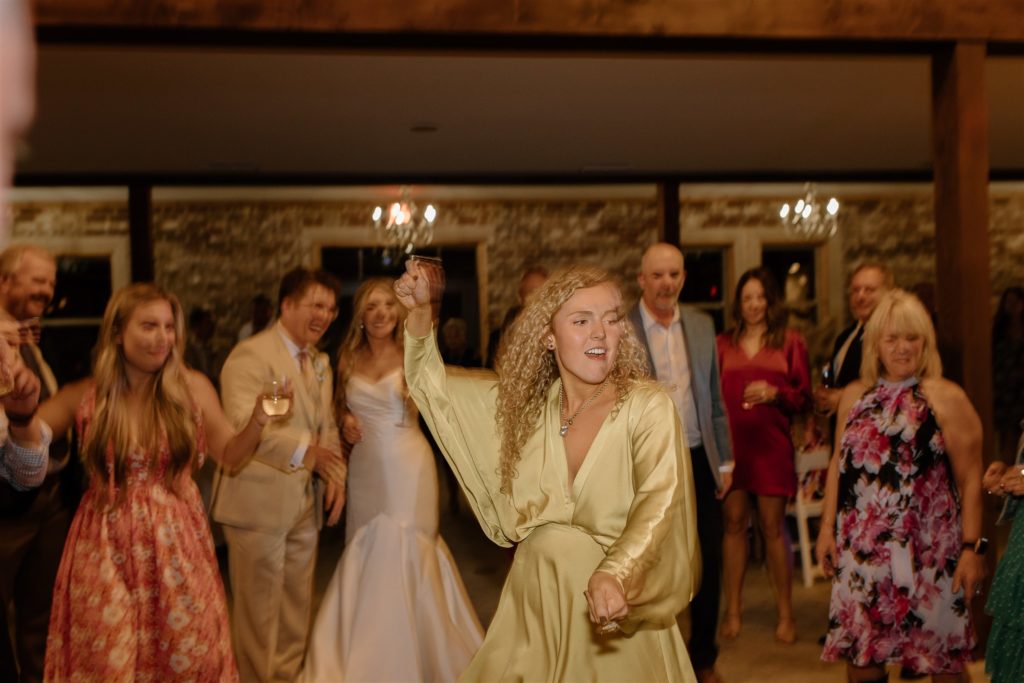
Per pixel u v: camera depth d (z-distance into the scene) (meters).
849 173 9.92
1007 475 2.88
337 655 3.71
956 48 4.49
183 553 2.88
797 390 4.71
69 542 2.85
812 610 5.23
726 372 4.83
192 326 9.31
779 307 4.84
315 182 9.48
